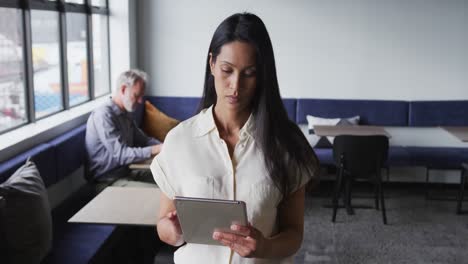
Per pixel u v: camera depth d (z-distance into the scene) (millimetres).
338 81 6215
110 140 4094
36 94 4172
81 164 4258
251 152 1418
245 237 1321
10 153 3359
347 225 4902
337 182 4992
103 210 2801
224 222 1327
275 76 1377
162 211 1541
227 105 1372
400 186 6211
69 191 4391
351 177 5184
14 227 2566
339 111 6156
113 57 5938
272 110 1389
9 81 3762
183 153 1446
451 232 4766
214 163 1425
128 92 4188
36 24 4102
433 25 6047
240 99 1360
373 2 6043
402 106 6121
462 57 6086
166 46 6273
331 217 5117
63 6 4531
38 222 2660
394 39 6098
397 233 4723
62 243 3156
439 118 6090
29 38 3934
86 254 3014
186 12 6195
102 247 3182
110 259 3641
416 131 6250
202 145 1440
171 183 1472
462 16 6012
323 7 6074
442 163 5789
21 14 3877
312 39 6145
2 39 3619
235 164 1420
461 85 6141
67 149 3945
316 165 1477
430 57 6109
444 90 6164
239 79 1336
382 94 6215
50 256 2977
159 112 6070
